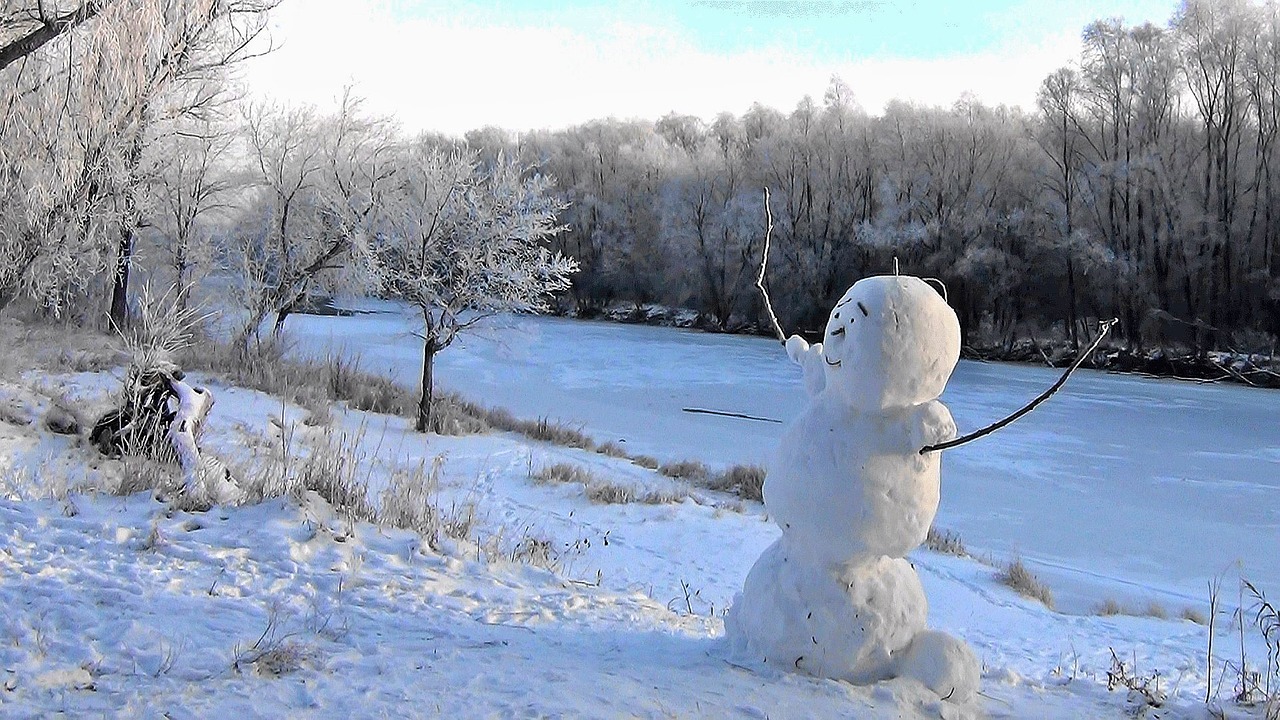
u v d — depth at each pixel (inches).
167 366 499.5
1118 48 2025.1
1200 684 299.6
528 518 550.3
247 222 1038.4
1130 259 1860.2
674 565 483.2
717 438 1003.9
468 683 167.9
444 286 896.9
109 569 217.9
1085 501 783.1
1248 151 1904.5
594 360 1622.8
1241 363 1672.0
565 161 2856.8
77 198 658.2
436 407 856.9
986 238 2054.6
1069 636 405.7
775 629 193.3
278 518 275.6
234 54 868.6
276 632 188.7
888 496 184.9
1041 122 2154.3
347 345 1551.4
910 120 2237.9
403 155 1002.1
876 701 177.8
